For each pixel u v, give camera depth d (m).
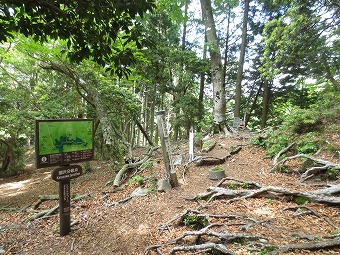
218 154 8.67
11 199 10.02
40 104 12.48
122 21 2.73
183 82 14.99
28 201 8.95
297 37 8.56
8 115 13.46
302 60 9.69
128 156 9.68
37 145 3.99
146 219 4.57
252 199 4.57
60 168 4.30
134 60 3.09
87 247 3.83
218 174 6.29
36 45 6.80
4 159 17.69
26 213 6.72
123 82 11.15
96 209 5.75
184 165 7.73
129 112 11.17
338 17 8.14
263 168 6.65
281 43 8.82
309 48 9.02
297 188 4.84
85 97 10.14
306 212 3.71
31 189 11.78
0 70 12.90
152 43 3.01
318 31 8.47
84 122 4.69
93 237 4.16
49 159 4.14
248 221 3.64
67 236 4.32
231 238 3.10
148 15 13.09
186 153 9.30
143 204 5.39
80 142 4.62
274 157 7.16
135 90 14.84
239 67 14.26
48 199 7.35
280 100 18.27
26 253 3.80
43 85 13.86
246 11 14.10
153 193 5.98
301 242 2.84
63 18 2.58
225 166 7.44
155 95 17.44
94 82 9.74
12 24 2.53
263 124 16.91
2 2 2.29
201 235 3.46
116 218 4.87
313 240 2.85
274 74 9.56
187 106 14.84
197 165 7.78
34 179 15.02
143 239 3.80
